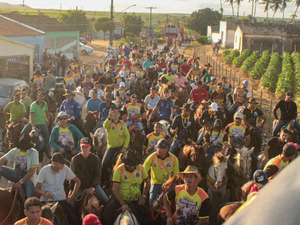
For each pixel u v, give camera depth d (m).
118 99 14.62
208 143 9.70
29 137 7.26
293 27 57.78
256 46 55.97
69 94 11.63
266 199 0.64
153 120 12.88
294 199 0.62
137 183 6.89
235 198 9.05
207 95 14.93
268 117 21.00
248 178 8.66
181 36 83.56
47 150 11.42
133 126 11.08
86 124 11.95
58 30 43.25
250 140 11.12
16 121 11.55
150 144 9.70
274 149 9.48
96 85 15.65
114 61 31.02
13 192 6.99
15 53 24.28
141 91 18.34
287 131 9.28
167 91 12.55
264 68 41.19
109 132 9.10
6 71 23.73
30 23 42.31
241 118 10.05
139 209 6.83
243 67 38.69
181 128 9.97
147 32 95.00
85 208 6.32
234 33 64.94
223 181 8.33
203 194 6.13
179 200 6.22
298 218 0.60
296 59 42.78
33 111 11.21
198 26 101.25
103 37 90.06
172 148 9.98
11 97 16.69
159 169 7.57
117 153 8.98
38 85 16.62
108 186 9.39
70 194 7.33
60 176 6.81
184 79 18.42
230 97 15.84
